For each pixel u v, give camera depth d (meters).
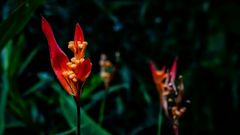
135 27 1.98
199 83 2.01
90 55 1.75
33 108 1.45
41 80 1.44
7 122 1.34
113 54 1.82
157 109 1.85
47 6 1.58
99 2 1.74
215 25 2.08
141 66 1.95
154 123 1.78
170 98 0.77
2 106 1.09
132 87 1.88
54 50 0.52
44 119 1.50
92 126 0.87
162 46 2.05
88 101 1.47
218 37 2.07
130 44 1.92
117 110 1.74
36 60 1.62
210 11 2.10
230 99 2.10
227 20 2.08
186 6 2.10
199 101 2.00
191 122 1.97
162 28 2.09
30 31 1.57
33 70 1.61
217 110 2.12
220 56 2.06
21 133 1.44
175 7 2.09
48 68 1.63
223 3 2.10
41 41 1.60
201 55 2.08
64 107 0.92
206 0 2.10
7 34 0.78
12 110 1.25
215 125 2.13
